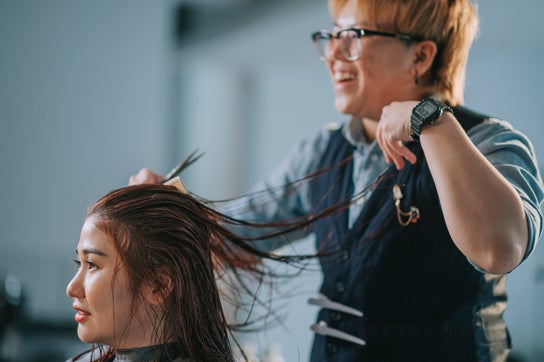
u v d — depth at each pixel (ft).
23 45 16.67
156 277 3.88
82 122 17.06
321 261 5.09
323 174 5.32
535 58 18.88
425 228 4.70
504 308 4.83
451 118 3.94
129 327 3.88
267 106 23.95
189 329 3.97
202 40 19.61
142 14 17.47
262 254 4.62
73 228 16.84
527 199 4.03
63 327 13.80
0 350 9.72
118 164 17.38
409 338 4.74
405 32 4.64
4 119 16.62
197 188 23.53
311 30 18.38
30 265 16.42
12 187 16.65
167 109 20.62
